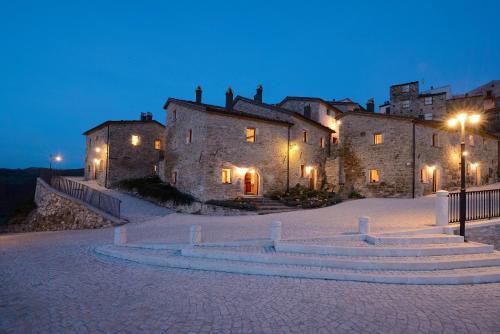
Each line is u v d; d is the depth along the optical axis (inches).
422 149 939.3
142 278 257.9
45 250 393.7
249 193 901.8
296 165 983.6
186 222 615.2
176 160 933.8
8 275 269.7
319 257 288.5
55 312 187.9
